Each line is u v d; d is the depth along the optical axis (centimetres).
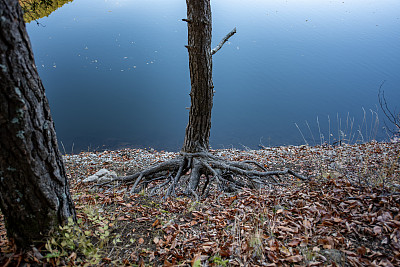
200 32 575
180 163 683
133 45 2803
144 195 502
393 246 274
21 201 242
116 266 276
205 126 681
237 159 992
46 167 245
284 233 312
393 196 346
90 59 2508
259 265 273
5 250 257
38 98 227
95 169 931
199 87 628
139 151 1194
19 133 219
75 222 293
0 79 203
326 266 262
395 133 840
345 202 358
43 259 255
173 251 301
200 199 515
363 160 720
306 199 389
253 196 423
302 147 1106
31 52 219
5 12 199
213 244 308
